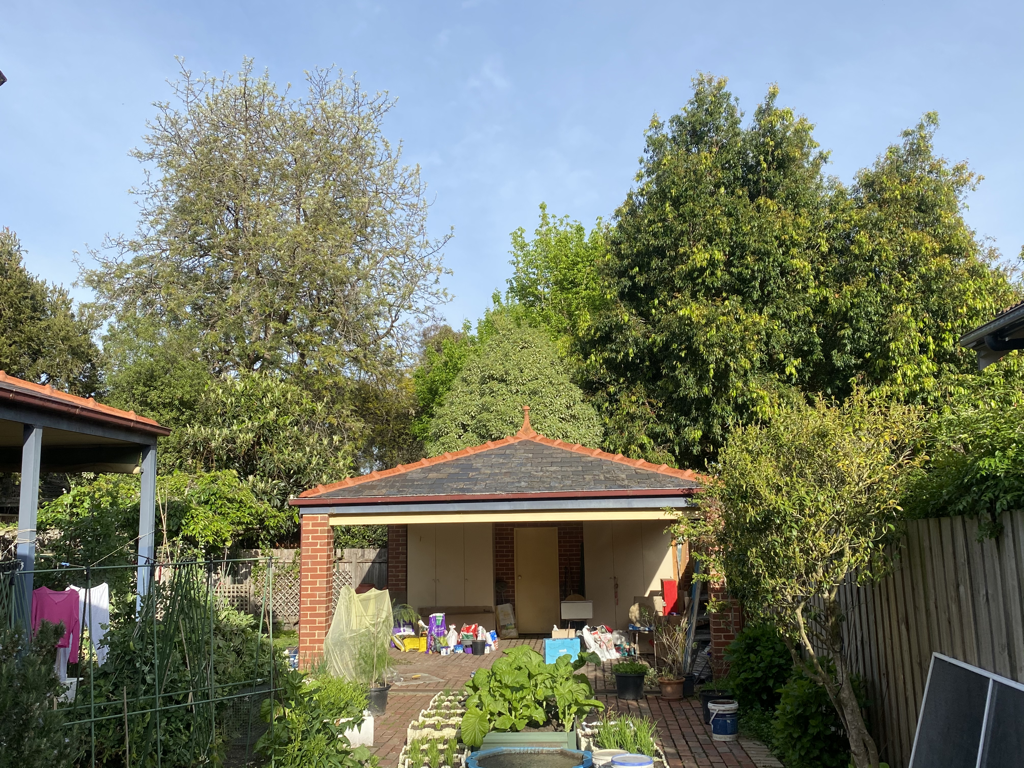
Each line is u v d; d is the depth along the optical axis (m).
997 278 19.75
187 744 5.70
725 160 20.23
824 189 21.14
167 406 20.23
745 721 8.91
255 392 20.47
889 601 6.55
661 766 7.47
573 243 33.31
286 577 18.39
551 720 8.05
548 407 21.30
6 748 3.92
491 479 12.90
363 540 22.62
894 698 6.44
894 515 6.03
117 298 24.34
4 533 9.80
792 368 18.56
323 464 20.72
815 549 5.96
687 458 20.61
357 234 25.69
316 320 24.34
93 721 5.04
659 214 20.08
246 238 23.84
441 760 7.60
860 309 18.22
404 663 13.90
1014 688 3.32
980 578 4.88
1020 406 5.71
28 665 4.17
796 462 6.21
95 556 10.42
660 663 12.67
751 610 6.98
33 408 8.05
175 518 15.12
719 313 18.48
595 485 12.26
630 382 21.22
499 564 17.91
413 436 29.91
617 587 16.55
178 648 5.95
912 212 19.03
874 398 6.87
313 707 6.74
